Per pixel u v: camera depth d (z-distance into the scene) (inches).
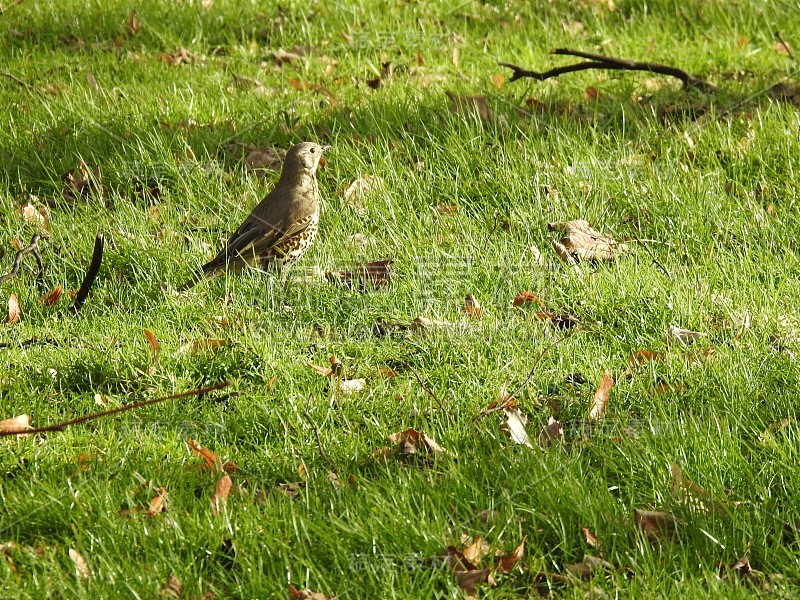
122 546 278.2
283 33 792.3
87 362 375.6
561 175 540.4
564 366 378.6
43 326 422.6
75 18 808.3
